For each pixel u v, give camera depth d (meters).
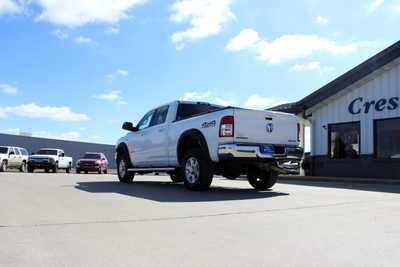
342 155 21.28
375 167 19.84
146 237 6.24
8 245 5.77
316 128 22.38
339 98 21.44
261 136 11.49
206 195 10.97
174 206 8.95
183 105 13.40
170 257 5.29
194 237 6.25
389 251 5.54
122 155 15.73
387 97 19.58
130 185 14.06
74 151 53.41
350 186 14.68
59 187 12.90
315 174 22.23
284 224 7.13
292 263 5.06
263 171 12.38
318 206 9.01
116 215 7.88
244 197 10.55
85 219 7.48
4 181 15.41
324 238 6.20
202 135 11.70
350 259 5.21
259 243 5.93
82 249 5.61
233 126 11.06
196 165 11.82
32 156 34.25
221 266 4.96
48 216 7.73
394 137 19.34
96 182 15.39
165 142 13.28
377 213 8.14
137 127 15.13
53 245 5.79
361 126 20.48
